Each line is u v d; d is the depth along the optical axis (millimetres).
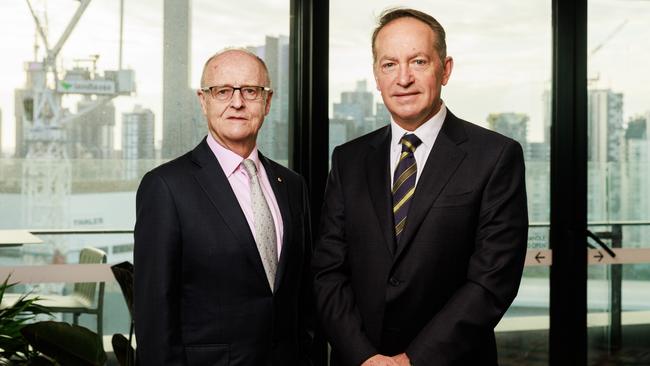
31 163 3439
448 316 2164
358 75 3795
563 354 4051
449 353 2129
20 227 3432
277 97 3740
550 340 4051
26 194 3438
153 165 3592
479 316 2156
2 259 3408
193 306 2156
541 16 4027
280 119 3748
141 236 2137
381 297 2264
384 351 2273
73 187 3494
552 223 4035
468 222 2238
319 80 3738
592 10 4078
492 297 2184
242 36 3691
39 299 3191
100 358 2754
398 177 2336
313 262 2426
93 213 3521
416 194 2270
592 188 4137
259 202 2250
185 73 3623
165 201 2129
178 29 3611
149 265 2107
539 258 4035
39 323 2723
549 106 4051
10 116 3406
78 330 2756
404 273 2240
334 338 2281
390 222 2289
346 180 2436
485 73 3990
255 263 2168
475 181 2246
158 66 3588
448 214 2232
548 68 4047
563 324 4047
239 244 2158
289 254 2266
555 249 4039
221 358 2145
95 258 3523
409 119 2295
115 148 3545
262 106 2268
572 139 4035
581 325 4059
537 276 4043
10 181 3416
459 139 2324
